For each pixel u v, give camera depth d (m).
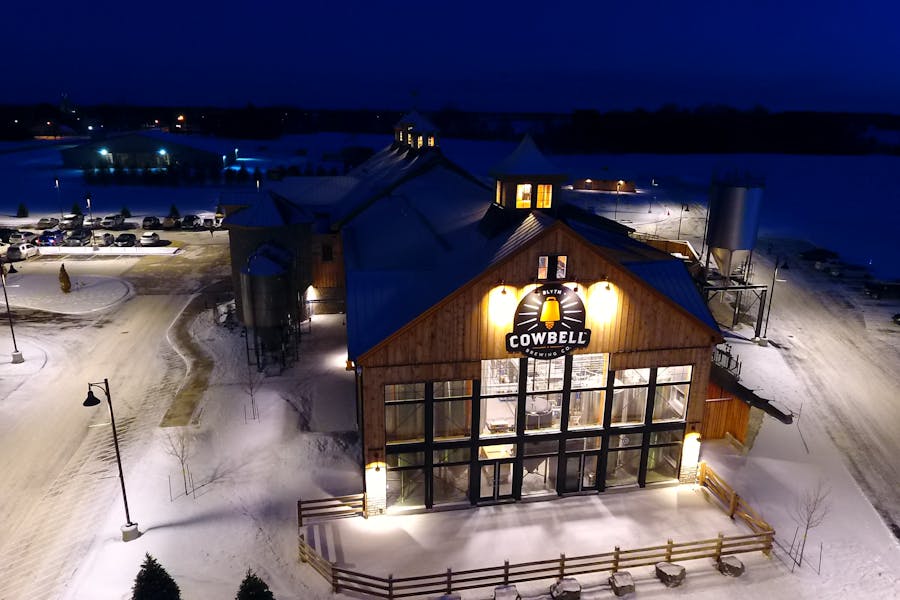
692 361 24.92
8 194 97.50
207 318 45.12
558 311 23.05
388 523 23.89
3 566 21.08
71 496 24.86
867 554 22.78
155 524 23.28
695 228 81.12
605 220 40.62
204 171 116.31
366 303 25.08
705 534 23.58
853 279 60.53
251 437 29.17
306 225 42.72
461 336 22.92
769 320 48.28
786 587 21.06
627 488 26.22
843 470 28.14
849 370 39.12
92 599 19.64
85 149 119.88
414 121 57.53
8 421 30.41
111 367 36.75
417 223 37.94
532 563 20.50
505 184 26.69
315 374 35.97
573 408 25.27
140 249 66.19
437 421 24.00
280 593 20.25
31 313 45.81
